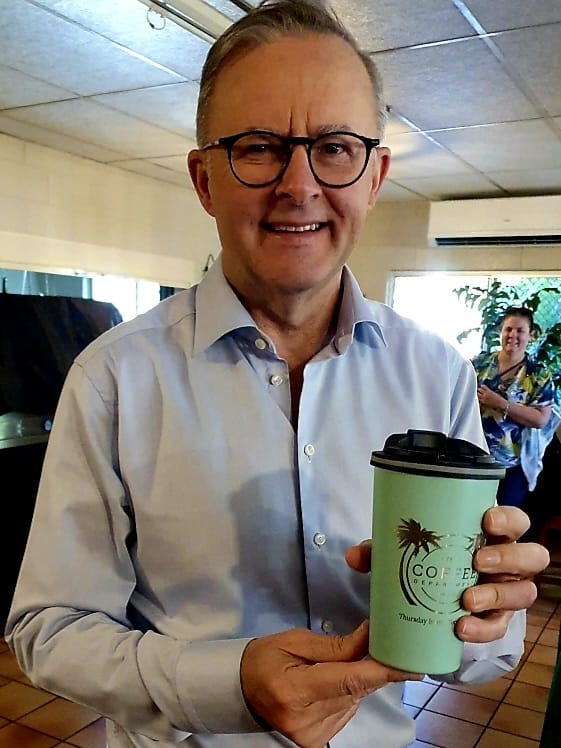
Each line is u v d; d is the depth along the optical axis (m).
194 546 0.82
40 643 0.76
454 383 1.00
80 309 3.45
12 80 2.87
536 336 3.94
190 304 0.93
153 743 0.83
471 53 2.48
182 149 3.89
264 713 0.64
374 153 0.82
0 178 3.66
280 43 0.75
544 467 4.00
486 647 0.81
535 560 0.59
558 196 4.51
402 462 0.55
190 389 0.86
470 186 4.58
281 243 0.78
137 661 0.71
